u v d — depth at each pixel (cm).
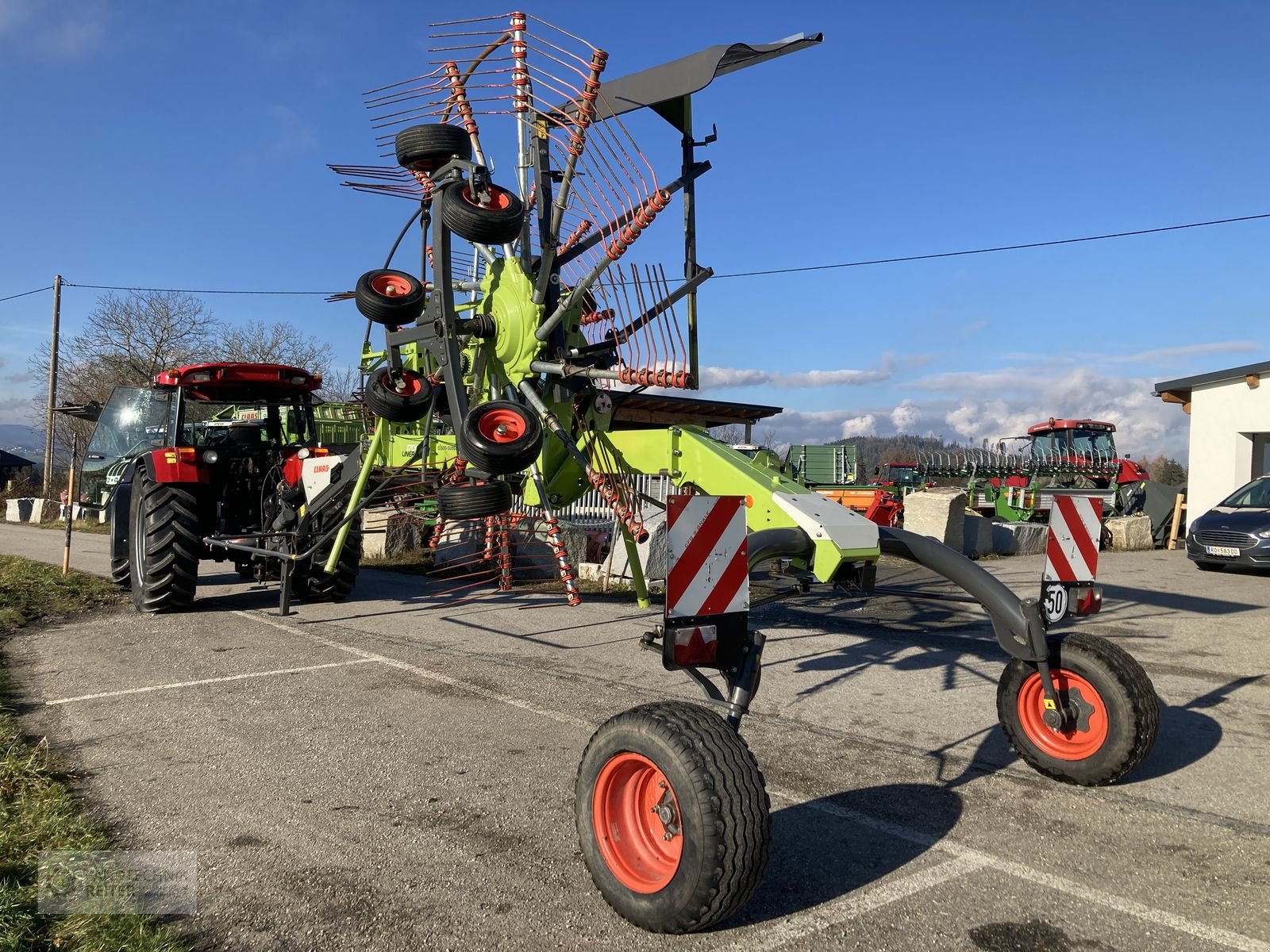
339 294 772
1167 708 512
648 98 520
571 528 1106
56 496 3466
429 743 433
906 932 262
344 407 1005
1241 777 395
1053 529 383
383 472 707
